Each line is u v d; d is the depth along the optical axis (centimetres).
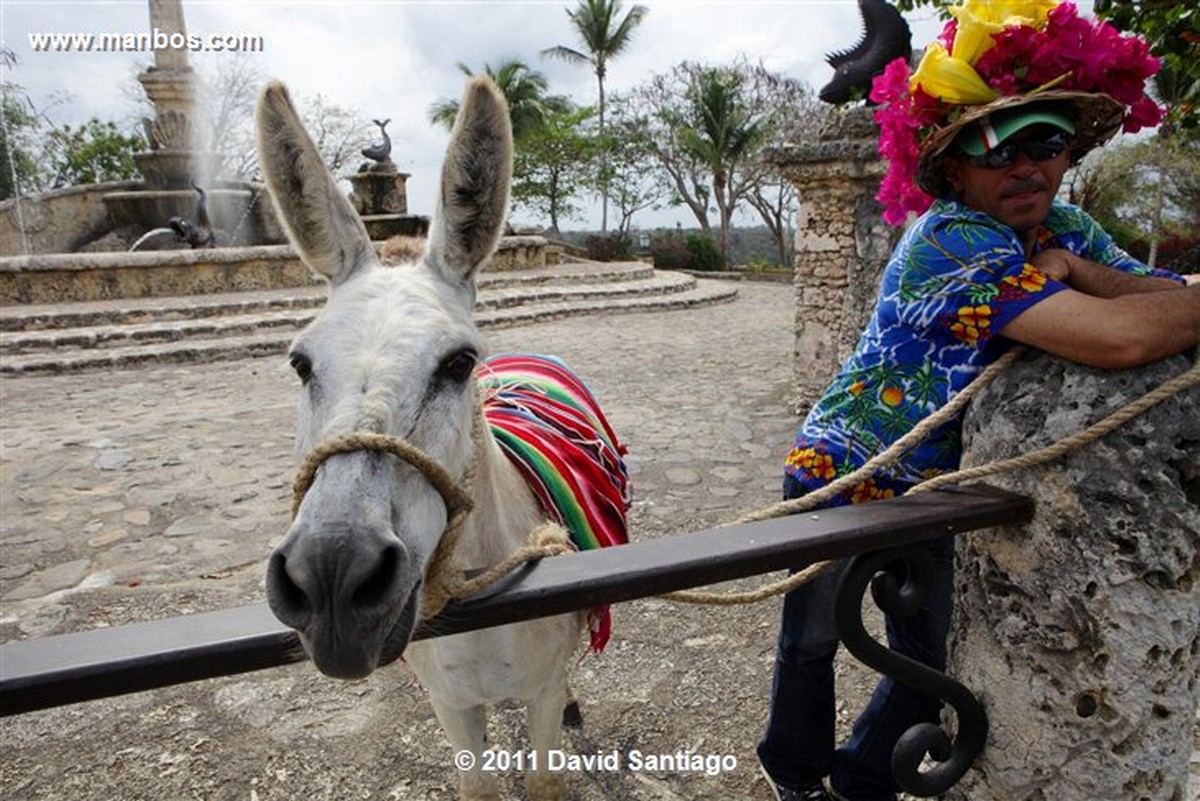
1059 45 136
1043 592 133
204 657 101
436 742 286
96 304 1245
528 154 2927
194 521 498
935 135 149
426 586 130
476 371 183
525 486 220
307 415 150
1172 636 131
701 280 2209
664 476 568
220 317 1214
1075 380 128
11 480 573
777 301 1738
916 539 126
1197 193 1973
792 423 702
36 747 284
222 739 288
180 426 716
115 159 2812
